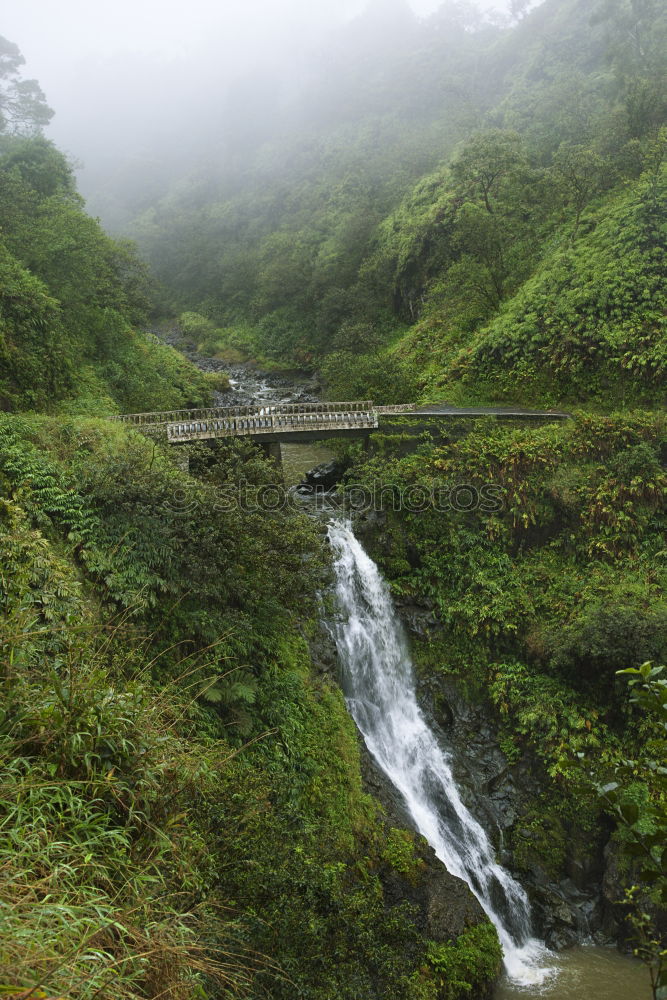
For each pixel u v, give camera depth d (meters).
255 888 6.77
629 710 18.86
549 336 31.84
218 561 13.70
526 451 24.95
